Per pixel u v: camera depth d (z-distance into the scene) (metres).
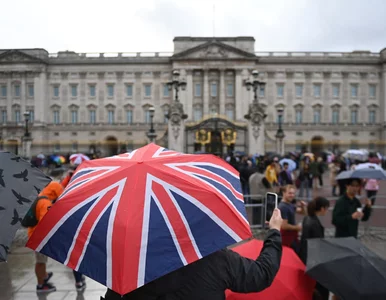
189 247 2.77
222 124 38.09
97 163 3.66
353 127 70.25
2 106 30.12
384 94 70.00
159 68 69.88
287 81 70.81
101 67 68.88
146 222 2.80
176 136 31.34
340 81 70.88
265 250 3.38
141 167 3.26
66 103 65.62
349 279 4.54
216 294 3.01
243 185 17.38
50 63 61.25
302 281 4.87
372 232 12.24
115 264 2.64
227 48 69.00
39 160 31.66
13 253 9.97
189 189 3.04
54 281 8.02
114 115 69.12
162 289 2.96
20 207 3.34
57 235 2.95
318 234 6.70
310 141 68.25
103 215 2.88
